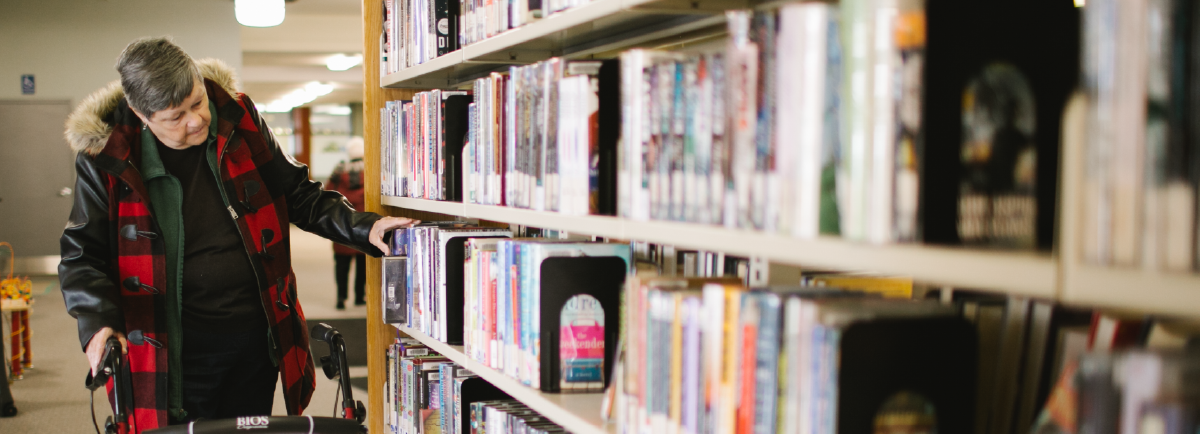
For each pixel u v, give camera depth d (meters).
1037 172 0.77
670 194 1.06
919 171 0.72
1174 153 0.55
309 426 1.75
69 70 9.77
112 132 2.09
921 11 0.72
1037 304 0.92
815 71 0.78
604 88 1.25
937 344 0.83
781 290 0.97
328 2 10.08
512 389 1.49
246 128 2.29
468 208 1.78
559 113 1.33
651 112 1.10
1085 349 0.84
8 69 9.65
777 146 0.84
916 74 0.72
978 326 0.96
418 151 2.16
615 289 1.41
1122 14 0.58
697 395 1.02
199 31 9.89
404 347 2.36
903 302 0.88
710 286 0.99
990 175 0.75
